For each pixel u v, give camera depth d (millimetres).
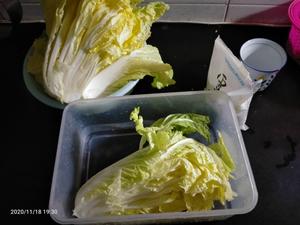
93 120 472
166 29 555
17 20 511
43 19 552
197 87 502
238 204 399
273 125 473
